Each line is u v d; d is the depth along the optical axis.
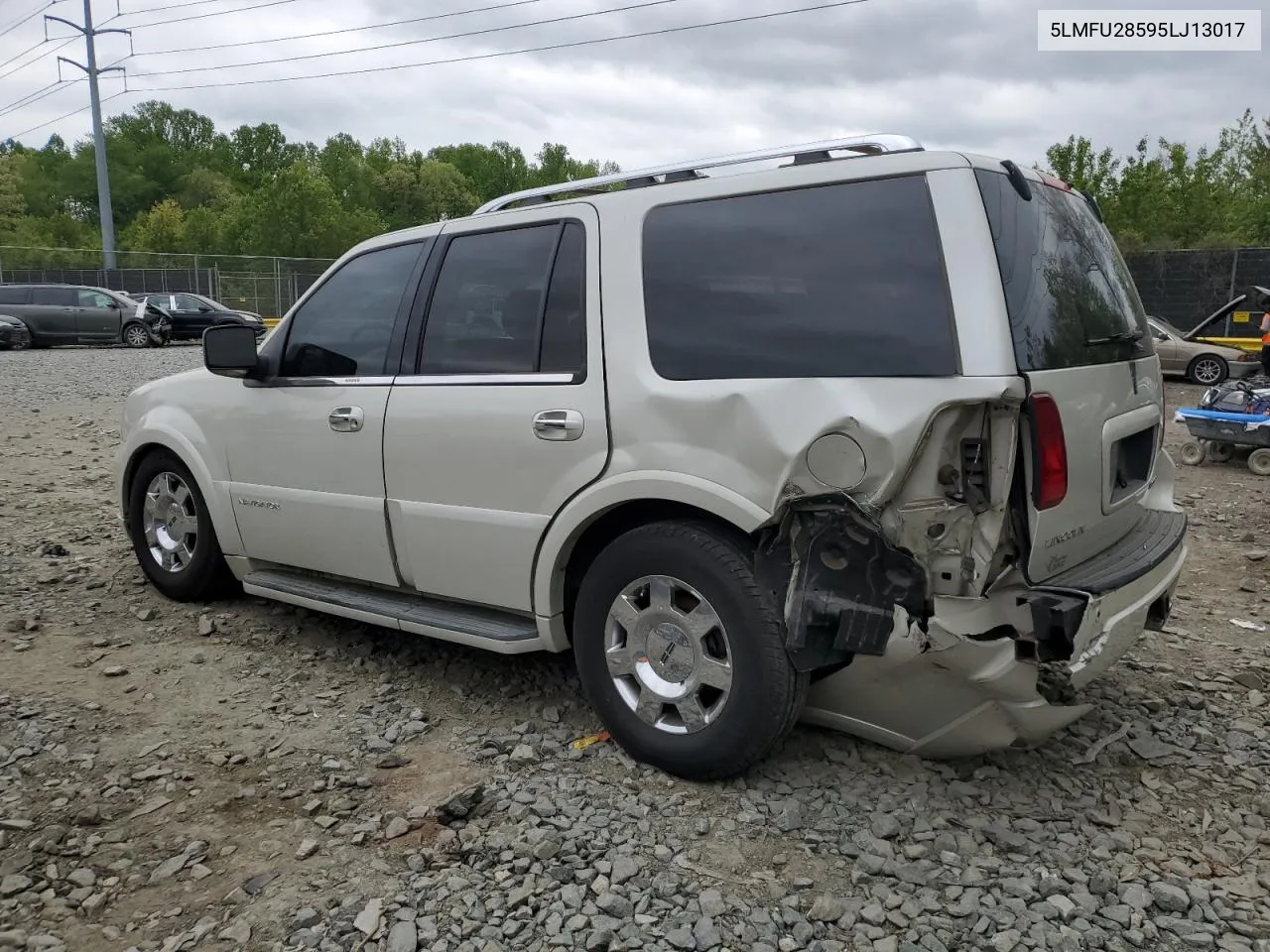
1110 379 3.37
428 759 3.68
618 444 3.46
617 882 2.90
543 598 3.74
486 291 3.97
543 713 4.02
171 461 5.21
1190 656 4.69
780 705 3.20
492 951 2.63
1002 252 2.98
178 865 3.01
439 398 3.97
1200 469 9.98
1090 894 2.85
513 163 106.62
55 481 8.62
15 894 2.88
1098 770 3.57
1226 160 33.25
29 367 19.30
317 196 47.94
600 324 3.56
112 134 88.75
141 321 25.88
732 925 2.72
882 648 2.99
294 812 3.32
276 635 4.91
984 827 3.16
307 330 4.59
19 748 3.72
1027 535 2.96
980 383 2.86
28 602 5.34
